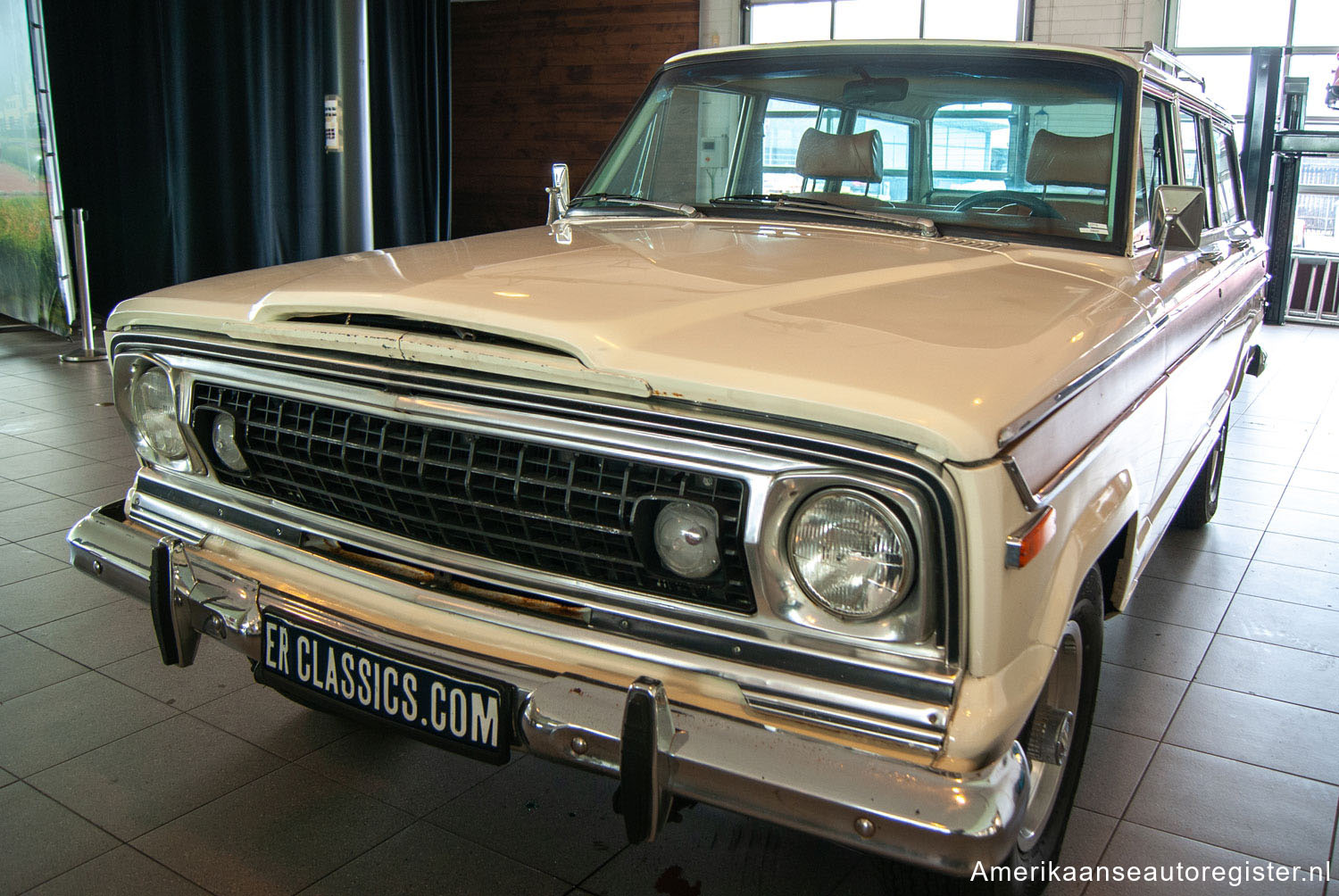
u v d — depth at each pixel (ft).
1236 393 13.55
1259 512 14.82
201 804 7.38
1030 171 8.14
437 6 35.04
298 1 27.07
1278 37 35.55
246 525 6.61
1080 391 5.37
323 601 5.97
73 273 28.84
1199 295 8.92
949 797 4.34
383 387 5.59
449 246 7.57
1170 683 9.53
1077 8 36.47
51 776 7.66
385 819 7.25
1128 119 7.97
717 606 4.94
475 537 5.56
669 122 9.77
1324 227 36.94
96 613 10.47
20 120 25.73
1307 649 10.29
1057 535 5.07
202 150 28.50
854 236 8.02
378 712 5.66
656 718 4.70
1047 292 6.43
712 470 4.70
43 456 15.99
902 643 4.58
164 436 6.79
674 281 5.91
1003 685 4.58
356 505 5.95
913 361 4.75
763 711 4.79
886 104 8.66
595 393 4.91
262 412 6.23
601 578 5.28
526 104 47.47
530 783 7.75
